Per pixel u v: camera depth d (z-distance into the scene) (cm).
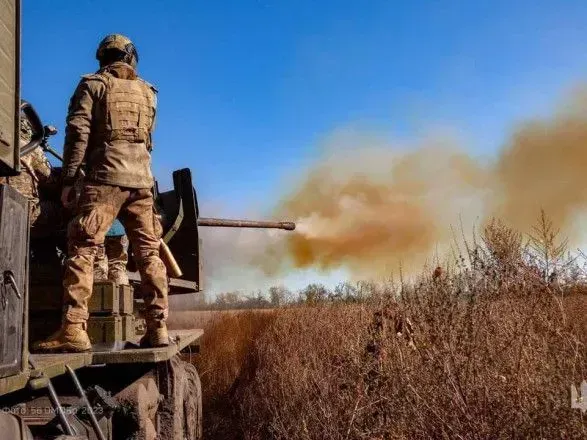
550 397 372
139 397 403
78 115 409
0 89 259
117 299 458
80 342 383
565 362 395
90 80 415
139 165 425
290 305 1338
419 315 518
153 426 425
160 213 654
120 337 452
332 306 1022
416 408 444
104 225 405
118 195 413
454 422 405
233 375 1065
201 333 712
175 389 475
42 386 279
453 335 453
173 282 621
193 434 590
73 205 425
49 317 450
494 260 496
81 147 410
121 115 417
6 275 254
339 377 641
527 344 424
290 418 626
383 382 532
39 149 481
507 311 463
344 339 723
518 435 375
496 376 409
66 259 402
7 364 254
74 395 372
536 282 473
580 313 468
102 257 508
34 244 466
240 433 768
